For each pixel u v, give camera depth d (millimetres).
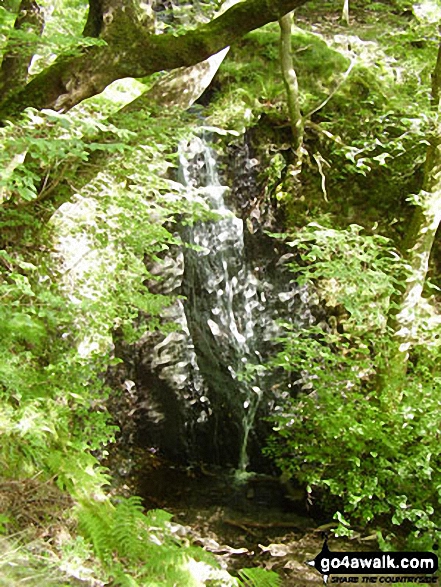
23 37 3484
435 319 6078
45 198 4500
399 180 6379
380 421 4949
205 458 6555
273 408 6352
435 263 6379
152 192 5367
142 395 6453
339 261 4984
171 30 4281
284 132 6547
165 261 6430
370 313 5473
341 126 6430
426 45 6566
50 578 2561
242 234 6559
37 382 3926
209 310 6633
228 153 6523
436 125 5289
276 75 6613
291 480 5836
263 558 4672
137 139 4492
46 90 3869
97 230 5137
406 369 5637
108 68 3840
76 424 4195
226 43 3910
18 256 4516
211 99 6676
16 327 3189
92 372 4461
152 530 3463
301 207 6457
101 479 3465
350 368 5406
